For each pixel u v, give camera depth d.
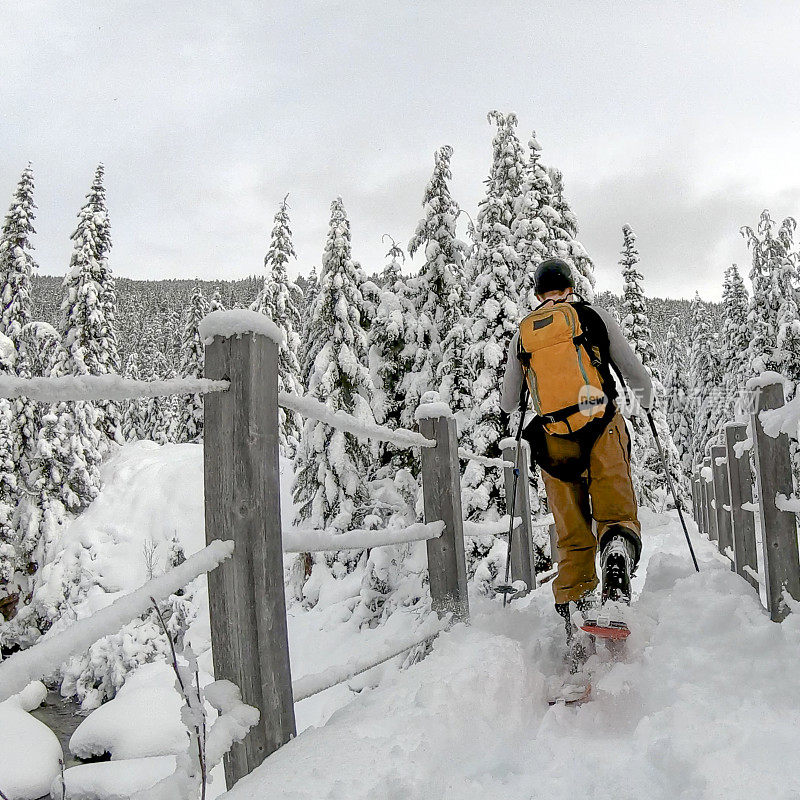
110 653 15.20
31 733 13.58
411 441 3.19
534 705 2.64
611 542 2.93
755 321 24.12
